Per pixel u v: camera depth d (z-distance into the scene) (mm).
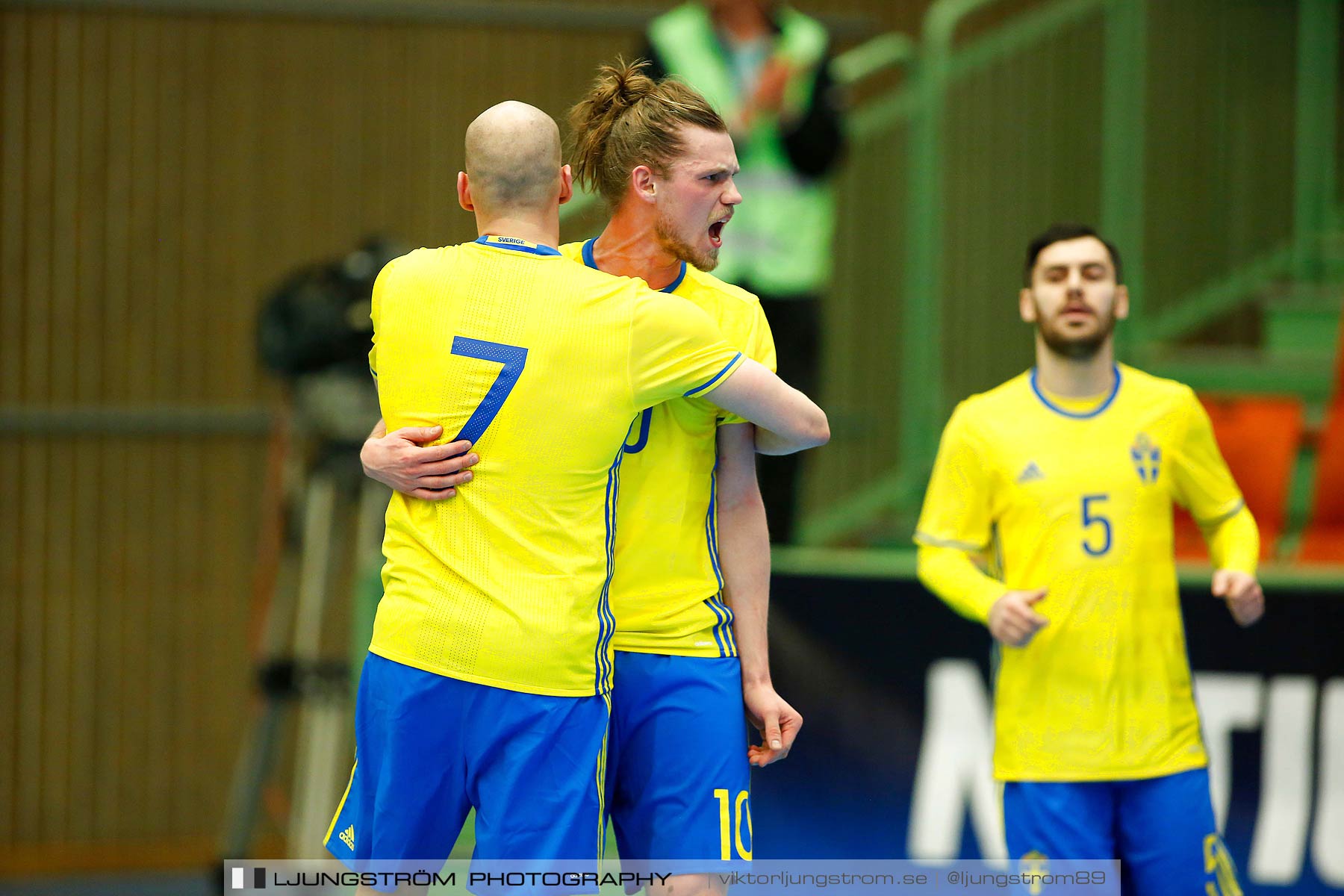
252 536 23781
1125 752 11625
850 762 15164
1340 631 15172
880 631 15297
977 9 24828
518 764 8055
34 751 23094
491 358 8078
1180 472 12156
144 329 23531
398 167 24172
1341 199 24266
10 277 23109
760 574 9031
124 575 23469
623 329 8047
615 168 8664
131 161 23484
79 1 22953
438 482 8070
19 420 23047
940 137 20234
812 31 18500
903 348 24281
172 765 23500
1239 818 15039
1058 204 23922
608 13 24047
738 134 17906
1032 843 11828
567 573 8070
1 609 23094
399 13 23719
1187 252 23750
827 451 23984
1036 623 11453
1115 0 20984
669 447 8664
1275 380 21422
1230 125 23875
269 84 23844
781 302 18203
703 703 8672
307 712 23203
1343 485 19406
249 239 23812
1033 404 12305
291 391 20031
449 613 8062
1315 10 23141
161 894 21188
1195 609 15219
